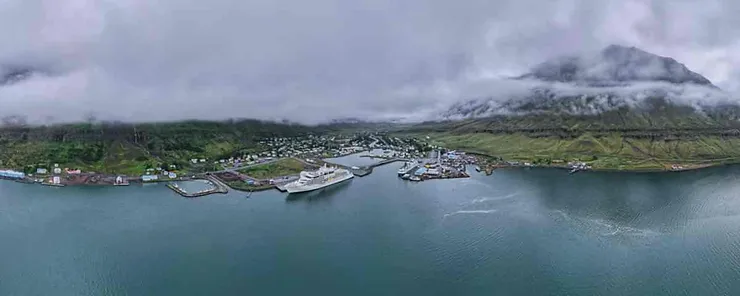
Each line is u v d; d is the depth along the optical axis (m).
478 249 156.62
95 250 158.88
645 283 131.50
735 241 161.12
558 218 188.75
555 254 151.00
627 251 152.88
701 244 158.75
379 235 173.50
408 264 146.25
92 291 131.50
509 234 170.25
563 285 131.12
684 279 133.38
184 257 153.25
